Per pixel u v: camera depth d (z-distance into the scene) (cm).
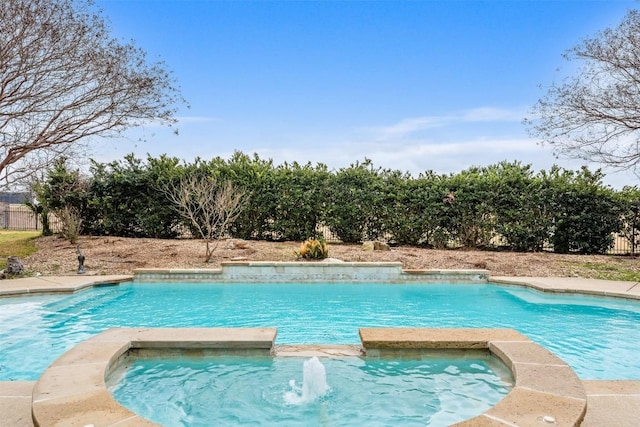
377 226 1554
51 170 1452
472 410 396
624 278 1064
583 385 389
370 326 729
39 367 535
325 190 1541
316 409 399
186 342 504
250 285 1062
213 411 396
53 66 1046
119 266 1162
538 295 948
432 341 509
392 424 372
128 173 1582
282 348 547
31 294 877
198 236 1589
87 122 1116
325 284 1080
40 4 992
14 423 334
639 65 1130
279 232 1568
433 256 1310
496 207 1453
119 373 470
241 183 1540
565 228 1409
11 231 2008
